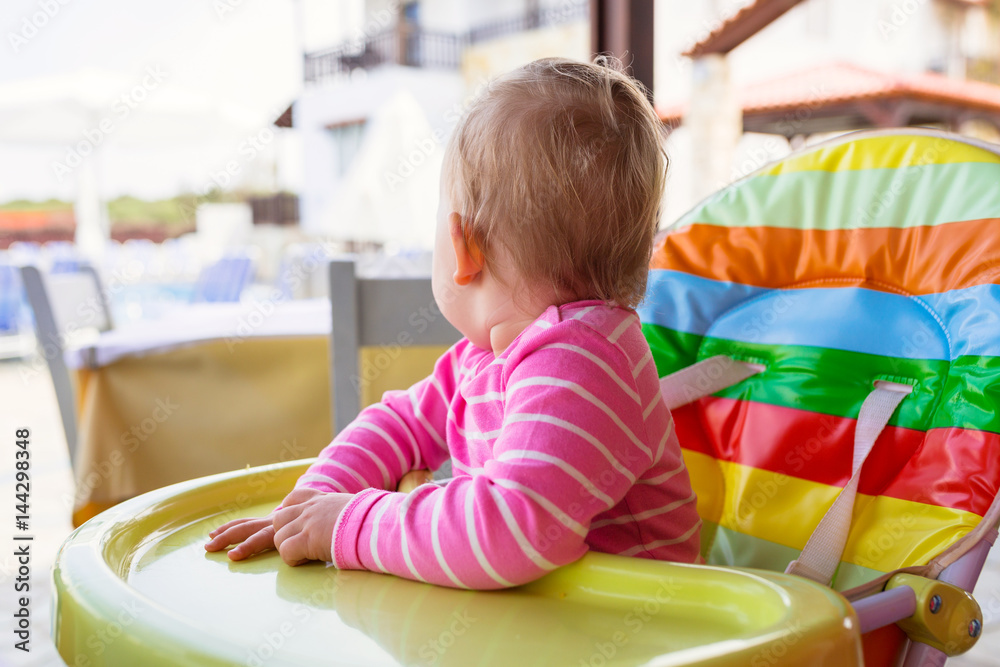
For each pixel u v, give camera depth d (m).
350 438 0.69
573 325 0.54
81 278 2.37
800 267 0.77
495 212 0.59
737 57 7.62
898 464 0.63
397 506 0.52
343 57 9.69
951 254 0.66
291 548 0.53
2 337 6.34
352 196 3.44
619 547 0.60
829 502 0.66
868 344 0.69
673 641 0.41
